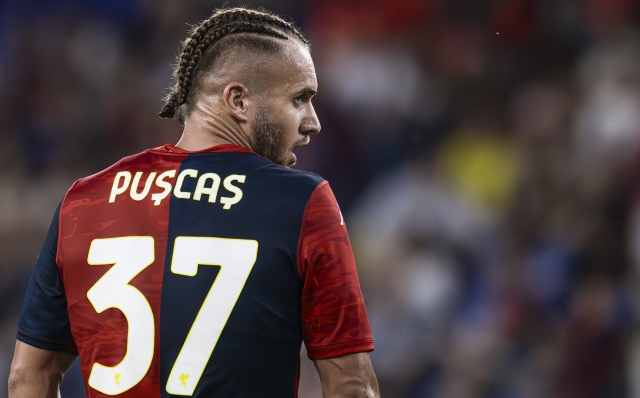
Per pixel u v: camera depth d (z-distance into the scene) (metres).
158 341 6.75
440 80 34.56
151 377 6.73
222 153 7.29
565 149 29.58
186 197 7.09
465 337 24.50
